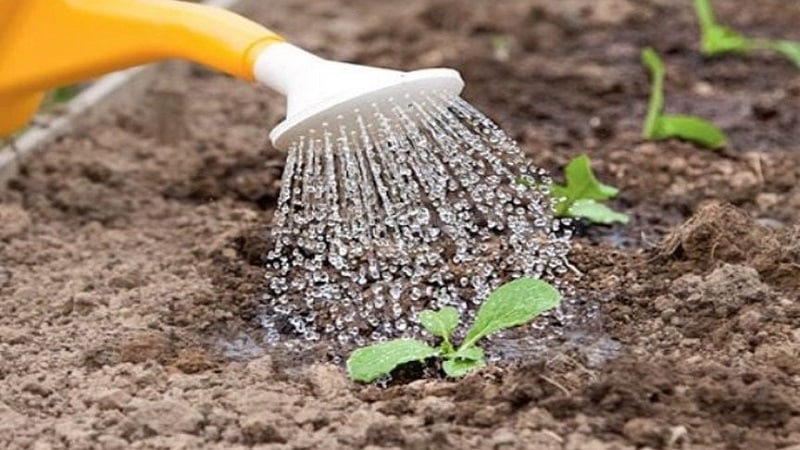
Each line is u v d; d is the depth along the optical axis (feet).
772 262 12.24
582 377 10.57
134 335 11.67
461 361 10.96
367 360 10.81
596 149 15.79
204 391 10.75
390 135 11.19
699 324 11.59
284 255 12.80
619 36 19.56
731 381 10.43
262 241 13.23
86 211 14.29
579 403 10.17
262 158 15.61
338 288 12.05
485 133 12.13
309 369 11.12
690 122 15.65
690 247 12.54
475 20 19.98
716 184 14.85
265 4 20.76
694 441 9.84
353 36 19.72
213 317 12.08
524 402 10.28
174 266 13.05
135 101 17.28
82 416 10.40
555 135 16.24
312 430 10.14
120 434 10.11
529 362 10.75
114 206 14.42
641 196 14.55
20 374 11.09
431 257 12.24
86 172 15.10
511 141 12.39
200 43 11.80
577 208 13.38
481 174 12.61
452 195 12.87
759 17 20.45
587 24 19.98
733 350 11.19
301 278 12.38
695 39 19.42
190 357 11.31
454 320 11.21
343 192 11.67
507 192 12.67
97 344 11.50
